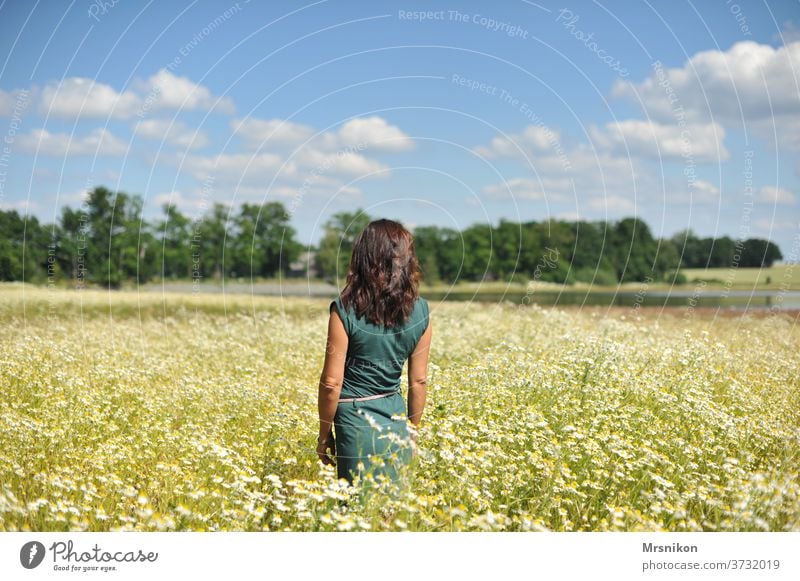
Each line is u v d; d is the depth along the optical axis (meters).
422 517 3.23
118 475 3.96
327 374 3.68
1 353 7.31
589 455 4.00
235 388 6.25
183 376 7.36
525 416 4.52
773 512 3.47
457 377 5.86
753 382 6.53
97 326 12.05
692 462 4.18
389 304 3.67
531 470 3.96
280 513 3.52
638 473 3.91
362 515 3.22
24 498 3.55
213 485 3.76
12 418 4.69
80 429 4.94
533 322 10.93
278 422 4.86
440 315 12.59
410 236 3.80
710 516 3.66
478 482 3.67
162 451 4.43
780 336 9.68
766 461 4.45
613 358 6.21
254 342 10.73
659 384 5.70
